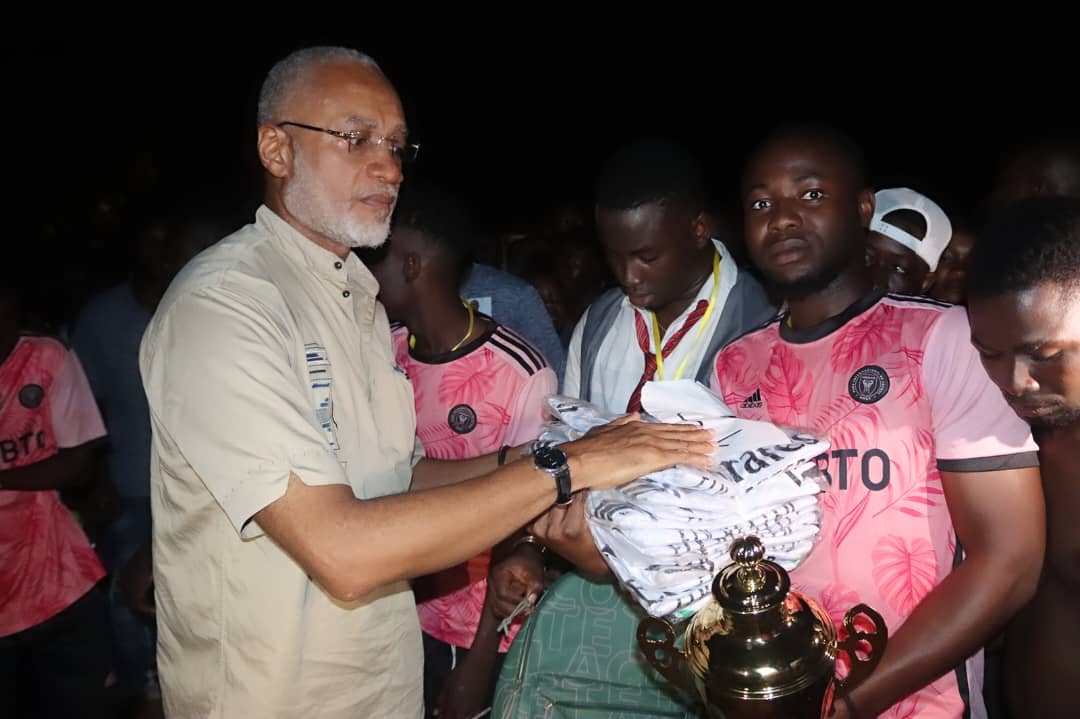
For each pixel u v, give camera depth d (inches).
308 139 63.0
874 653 47.0
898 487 57.2
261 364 56.7
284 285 62.9
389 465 68.9
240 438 55.3
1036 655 62.3
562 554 58.2
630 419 57.4
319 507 54.7
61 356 104.0
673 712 56.2
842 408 59.0
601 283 139.6
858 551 57.9
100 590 111.7
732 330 78.4
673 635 48.8
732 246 120.4
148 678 108.5
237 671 62.0
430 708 91.5
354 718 65.9
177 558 63.1
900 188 82.5
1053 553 59.5
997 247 52.5
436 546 54.4
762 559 45.0
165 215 106.8
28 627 104.5
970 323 54.2
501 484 54.4
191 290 59.7
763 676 42.8
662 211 75.0
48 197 222.5
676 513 50.6
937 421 56.4
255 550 60.1
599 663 57.1
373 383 69.9
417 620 71.1
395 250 84.6
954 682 59.6
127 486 111.6
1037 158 81.4
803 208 59.6
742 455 52.3
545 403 65.8
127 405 110.3
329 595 62.9
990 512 54.3
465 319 87.4
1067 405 52.3
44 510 104.8
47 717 108.9
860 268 61.7
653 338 81.1
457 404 86.4
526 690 57.6
